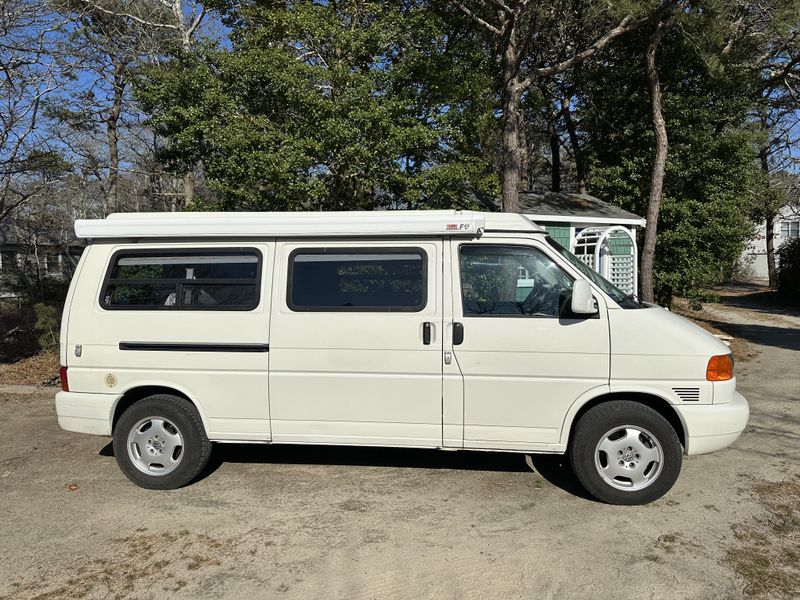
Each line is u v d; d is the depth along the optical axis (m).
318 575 3.36
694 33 12.04
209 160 10.09
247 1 12.15
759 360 10.00
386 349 4.30
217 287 4.56
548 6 12.43
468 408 4.26
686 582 3.27
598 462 4.20
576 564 3.46
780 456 5.33
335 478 4.81
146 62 14.49
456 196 10.95
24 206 16.36
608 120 15.92
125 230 4.57
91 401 4.61
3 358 10.59
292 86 9.36
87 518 4.11
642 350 4.09
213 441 4.64
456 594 3.17
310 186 9.30
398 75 10.21
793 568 3.42
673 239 14.51
